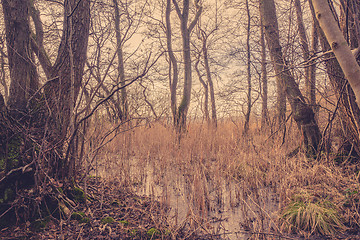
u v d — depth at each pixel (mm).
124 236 3859
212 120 11078
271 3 7371
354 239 3729
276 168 6145
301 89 8148
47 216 4074
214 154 8125
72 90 4398
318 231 4016
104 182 5859
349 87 5121
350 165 6020
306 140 7117
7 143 3986
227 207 5195
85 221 4195
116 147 7855
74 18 4742
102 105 5785
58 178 4648
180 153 7973
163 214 4492
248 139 7746
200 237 4023
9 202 3912
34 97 4504
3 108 4172
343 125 6148
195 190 5250
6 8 4305
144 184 6414
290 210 4461
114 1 5590
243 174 6461
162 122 9484
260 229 3938
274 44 7289
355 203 4512
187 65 12875
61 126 4566
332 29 2246
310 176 5613
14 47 4336
